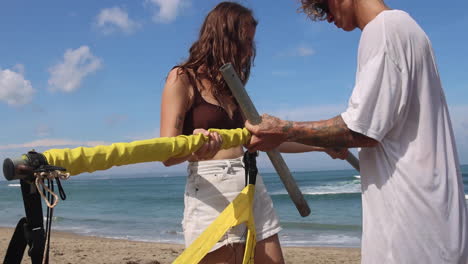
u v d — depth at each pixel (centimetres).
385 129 172
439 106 181
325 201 2622
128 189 5612
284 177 231
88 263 724
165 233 1424
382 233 179
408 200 173
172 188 5709
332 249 978
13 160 109
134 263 720
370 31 179
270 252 240
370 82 171
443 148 176
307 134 184
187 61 237
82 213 2333
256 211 239
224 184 229
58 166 118
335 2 200
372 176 185
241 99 195
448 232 172
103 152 139
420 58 175
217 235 202
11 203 3145
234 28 238
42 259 112
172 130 221
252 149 205
